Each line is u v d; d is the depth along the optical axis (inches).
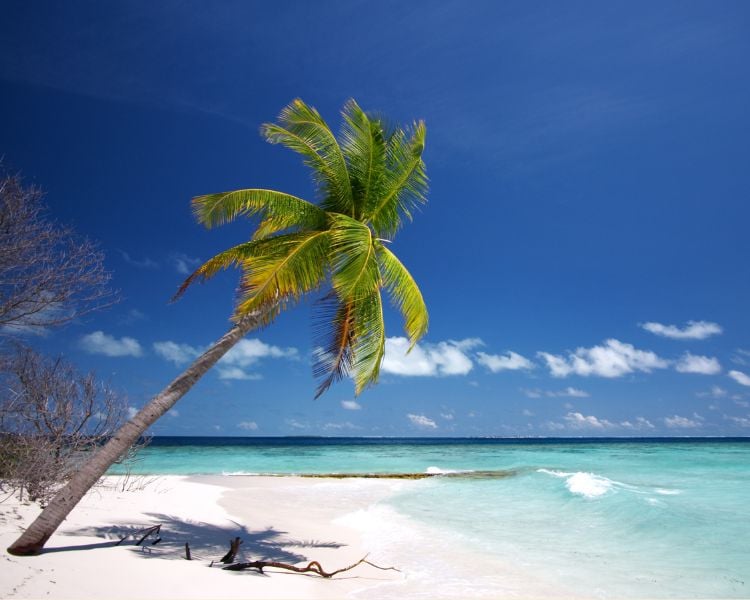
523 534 490.9
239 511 578.6
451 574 357.1
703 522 518.6
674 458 1596.9
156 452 2327.8
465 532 500.1
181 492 687.7
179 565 310.5
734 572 364.8
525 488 790.5
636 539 466.0
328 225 422.6
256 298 351.9
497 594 314.7
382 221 456.4
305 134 430.3
